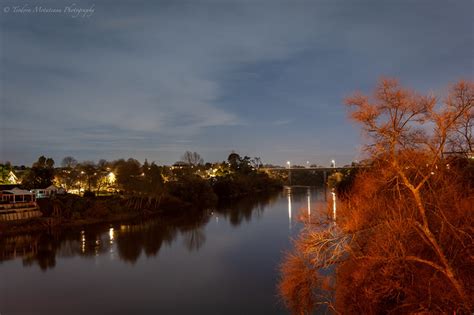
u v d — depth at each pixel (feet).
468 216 71.51
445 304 64.49
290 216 277.64
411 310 67.05
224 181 472.85
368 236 77.87
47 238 209.56
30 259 164.86
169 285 128.57
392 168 66.03
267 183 634.84
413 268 70.49
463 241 70.69
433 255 73.61
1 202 249.75
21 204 250.78
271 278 130.82
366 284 71.61
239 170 633.20
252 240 194.80
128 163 371.15
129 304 113.09
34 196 270.87
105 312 107.96
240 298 114.21
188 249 179.93
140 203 319.68
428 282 67.21
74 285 130.41
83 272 145.18
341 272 80.43
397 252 68.23
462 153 70.49
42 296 120.57
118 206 294.66
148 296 118.83
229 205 375.45
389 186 77.05
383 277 70.18
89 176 398.62
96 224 257.96
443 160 74.02
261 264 148.97
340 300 79.61
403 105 60.70
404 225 69.15
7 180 359.46
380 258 66.64
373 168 80.43
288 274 94.84
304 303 83.25
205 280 132.57
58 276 140.56
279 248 173.88
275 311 103.65
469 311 58.75
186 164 649.61
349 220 76.74
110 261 160.45
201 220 273.95
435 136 62.39
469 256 68.13
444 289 66.64
